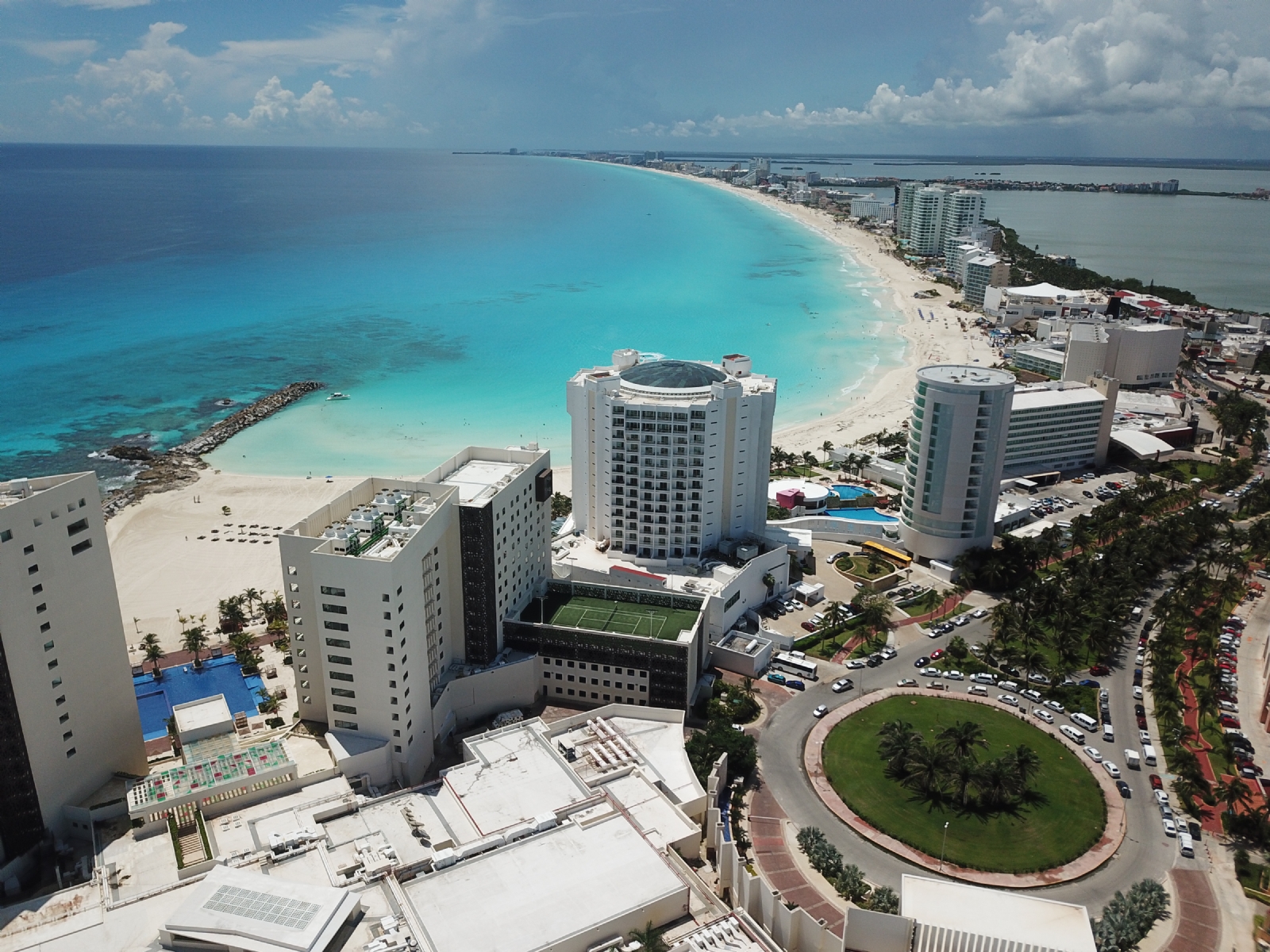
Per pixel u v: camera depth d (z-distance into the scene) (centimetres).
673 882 11269
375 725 14225
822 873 13112
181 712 14450
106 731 13812
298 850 11638
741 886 12125
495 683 16538
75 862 12688
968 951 10425
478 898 10919
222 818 12512
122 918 10656
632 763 14200
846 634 19812
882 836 13988
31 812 12538
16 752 12206
